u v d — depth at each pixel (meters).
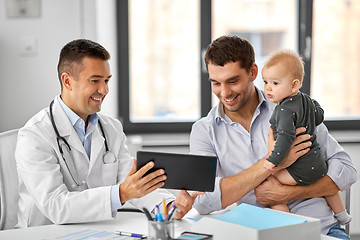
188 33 3.16
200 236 1.15
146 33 3.16
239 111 1.70
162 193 1.64
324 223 1.61
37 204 1.51
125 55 3.16
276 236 1.12
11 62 2.73
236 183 1.55
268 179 1.60
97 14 2.73
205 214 1.59
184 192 1.50
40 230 1.38
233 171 1.69
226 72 1.55
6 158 1.76
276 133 1.56
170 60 3.19
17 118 2.77
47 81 2.75
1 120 2.76
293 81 1.51
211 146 1.73
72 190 1.64
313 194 1.60
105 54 1.64
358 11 3.17
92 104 1.64
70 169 1.62
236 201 1.58
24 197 1.66
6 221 1.75
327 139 1.69
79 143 1.64
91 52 1.60
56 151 1.60
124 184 1.41
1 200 1.75
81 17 2.72
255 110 1.71
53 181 1.51
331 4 3.16
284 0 3.15
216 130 1.73
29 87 2.75
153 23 3.15
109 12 2.98
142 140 2.95
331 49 3.20
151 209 1.59
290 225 1.14
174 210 1.17
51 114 1.64
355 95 3.24
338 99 3.24
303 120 1.53
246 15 3.15
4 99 2.75
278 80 1.51
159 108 3.23
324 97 3.24
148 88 3.21
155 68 3.19
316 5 3.15
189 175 1.34
